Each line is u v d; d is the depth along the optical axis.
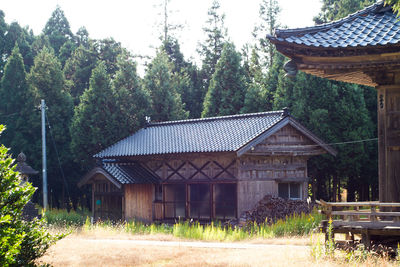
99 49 59.31
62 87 45.94
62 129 43.81
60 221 31.31
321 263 14.79
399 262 14.33
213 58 65.00
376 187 41.56
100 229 27.09
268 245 21.00
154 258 17.88
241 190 30.97
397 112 15.56
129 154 34.53
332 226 16.05
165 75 45.00
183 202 33.38
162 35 69.25
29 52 56.97
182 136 34.41
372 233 15.48
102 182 34.97
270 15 62.09
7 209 11.57
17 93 44.72
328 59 15.07
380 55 14.68
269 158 32.56
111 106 41.16
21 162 31.67
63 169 44.03
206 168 32.41
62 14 71.06
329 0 51.97
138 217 33.69
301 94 38.97
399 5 14.32
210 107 47.12
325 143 34.53
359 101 38.59
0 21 54.44
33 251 12.18
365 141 38.38
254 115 33.47
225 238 24.12
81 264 16.83
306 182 34.34
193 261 16.84
